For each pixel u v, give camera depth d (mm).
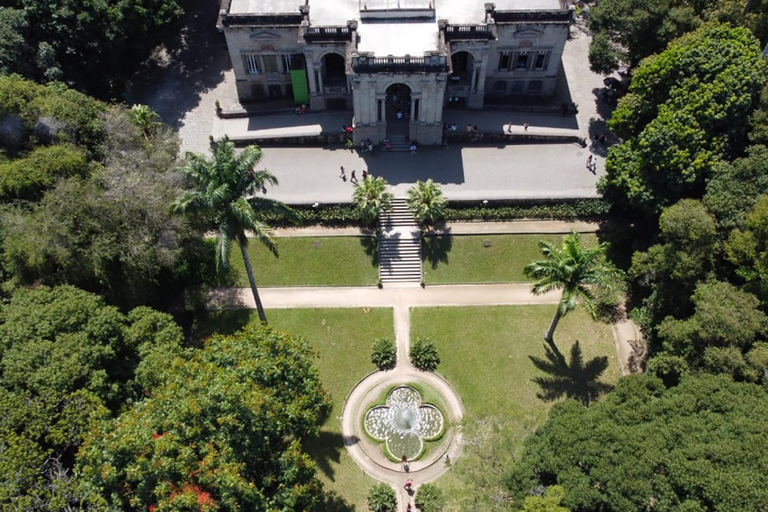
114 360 47875
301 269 63250
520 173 68438
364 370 57375
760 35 62812
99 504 37344
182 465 36719
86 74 72562
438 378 56812
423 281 62625
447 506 49219
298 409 43125
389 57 62250
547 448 43750
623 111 62375
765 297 46688
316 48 67188
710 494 36188
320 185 67438
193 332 59781
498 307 61094
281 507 39406
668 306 54281
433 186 63156
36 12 66312
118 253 51438
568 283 50562
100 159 58844
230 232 47062
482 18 68062
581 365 57094
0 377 43656
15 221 49500
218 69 80812
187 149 71500
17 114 55531
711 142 54812
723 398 41812
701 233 49281
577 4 88688
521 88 75688
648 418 42750
